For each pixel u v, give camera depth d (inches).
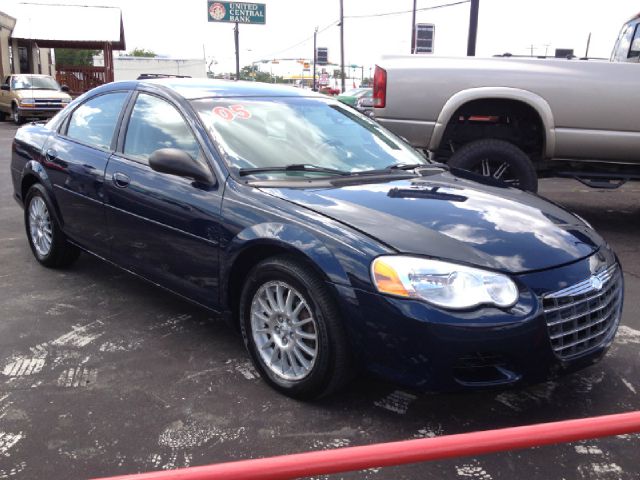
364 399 119.9
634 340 149.9
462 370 103.3
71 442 104.7
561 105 239.8
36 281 187.0
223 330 152.8
